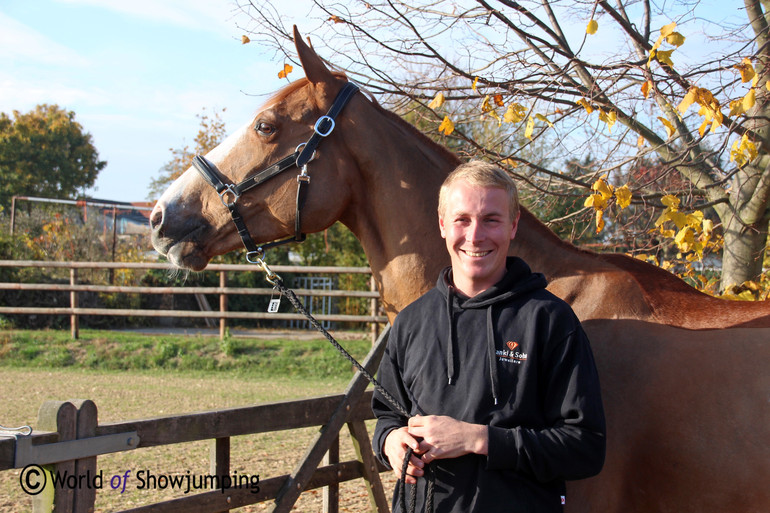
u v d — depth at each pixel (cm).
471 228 165
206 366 981
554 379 153
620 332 202
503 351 157
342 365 970
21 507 399
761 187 368
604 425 151
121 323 1405
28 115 3866
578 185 384
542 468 147
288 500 297
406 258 234
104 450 219
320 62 236
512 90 346
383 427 171
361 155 236
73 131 3928
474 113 393
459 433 148
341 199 237
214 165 241
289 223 238
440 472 157
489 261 165
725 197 398
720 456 175
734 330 193
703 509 176
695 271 454
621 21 334
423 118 387
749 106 277
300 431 634
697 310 207
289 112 236
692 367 186
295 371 963
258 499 289
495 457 146
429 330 167
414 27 338
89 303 1352
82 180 3956
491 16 353
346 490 484
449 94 380
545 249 227
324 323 1548
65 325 1293
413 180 235
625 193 305
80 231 1659
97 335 1097
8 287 1066
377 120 238
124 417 649
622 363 196
